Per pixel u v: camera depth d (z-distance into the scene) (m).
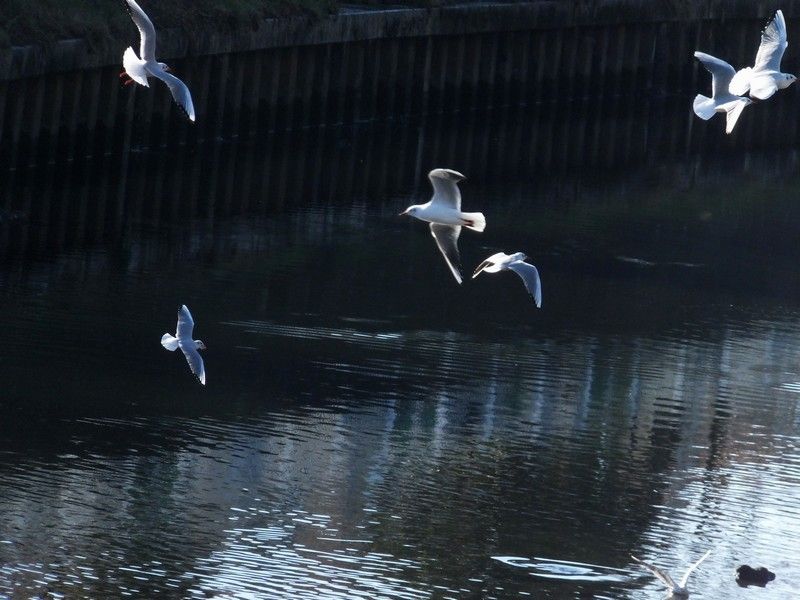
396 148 60.41
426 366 35.16
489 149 62.34
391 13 62.28
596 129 68.44
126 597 23.83
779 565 26.12
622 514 27.84
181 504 26.97
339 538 26.12
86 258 41.72
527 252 46.34
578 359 36.62
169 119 54.97
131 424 30.34
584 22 70.62
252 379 33.47
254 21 56.25
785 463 30.91
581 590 24.84
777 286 44.62
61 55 49.03
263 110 58.91
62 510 26.44
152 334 36.00
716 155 65.19
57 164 50.75
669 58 76.25
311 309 38.81
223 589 24.23
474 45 67.44
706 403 34.12
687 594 24.22
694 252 48.00
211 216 47.72
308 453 29.59
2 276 39.28
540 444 30.97
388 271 42.97
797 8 78.50
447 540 26.31
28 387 31.80
